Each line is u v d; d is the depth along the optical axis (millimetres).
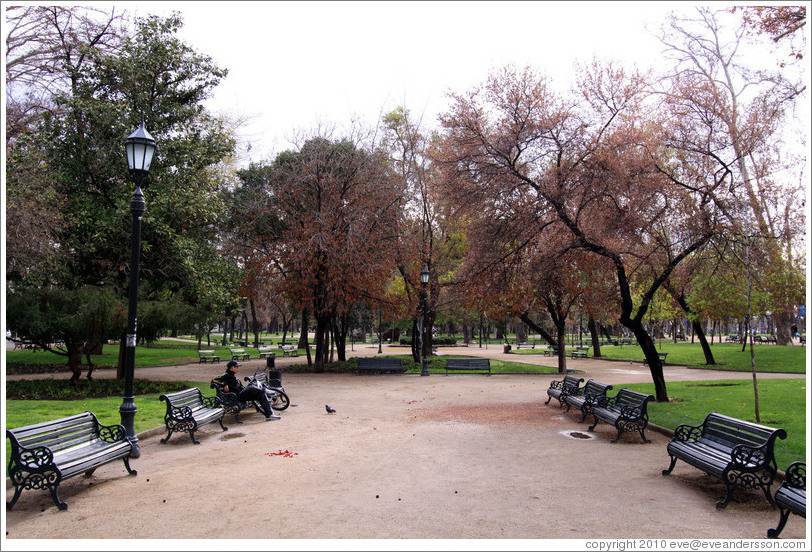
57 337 16781
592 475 7793
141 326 17328
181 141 18812
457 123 16609
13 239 13562
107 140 17703
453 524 5766
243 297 26672
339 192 25359
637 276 18000
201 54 20047
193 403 11070
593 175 13867
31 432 6551
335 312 26703
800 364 26141
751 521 5941
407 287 28906
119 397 15555
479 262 16875
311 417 12945
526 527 5691
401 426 11742
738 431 7184
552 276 16156
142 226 17531
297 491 6953
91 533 5508
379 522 5820
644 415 10117
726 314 26609
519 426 11781
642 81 15102
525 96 16031
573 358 38062
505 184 15359
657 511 6238
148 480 7477
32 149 16297
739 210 13445
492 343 64375
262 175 29625
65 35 19750
